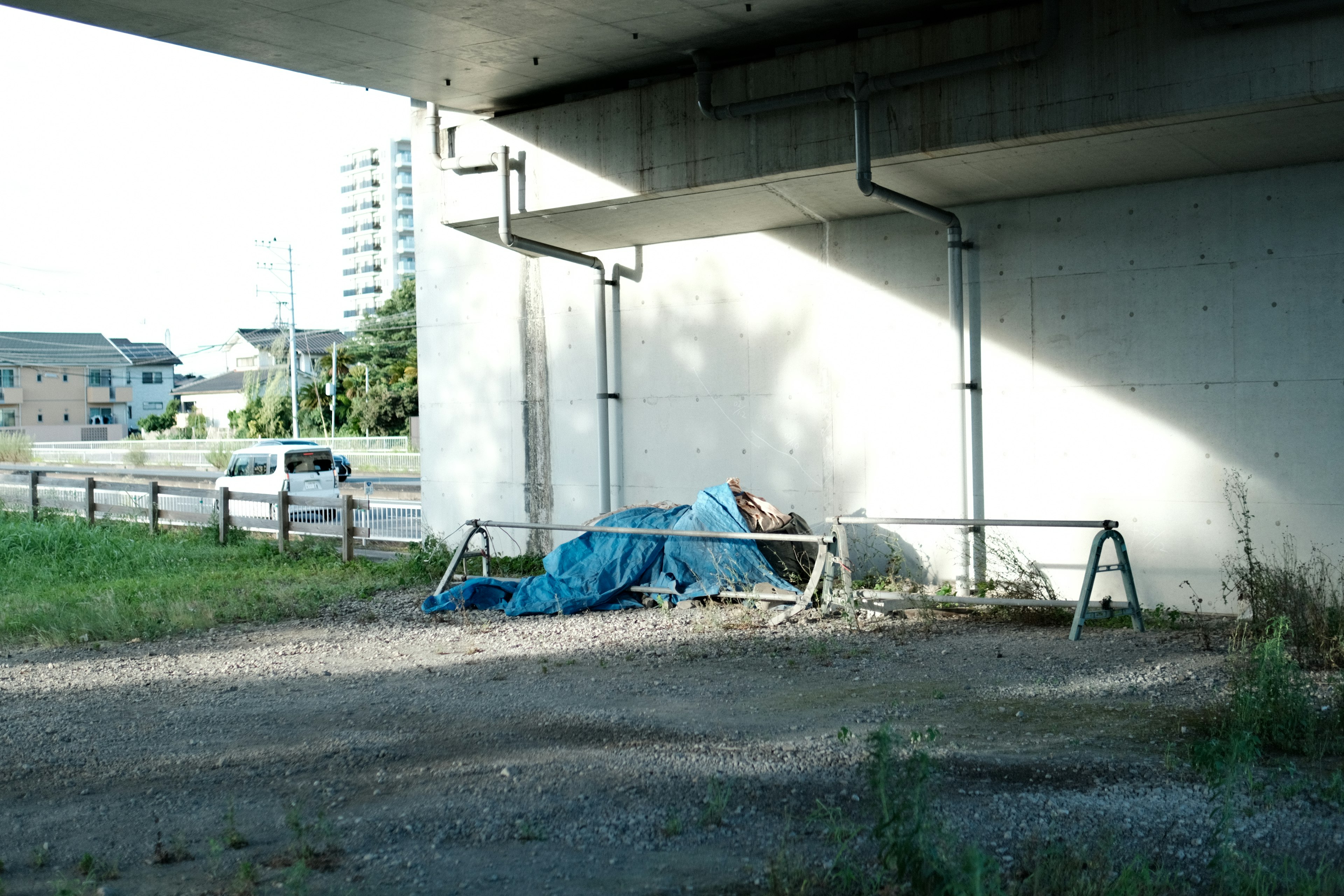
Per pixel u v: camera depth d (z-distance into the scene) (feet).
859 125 29.01
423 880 13.56
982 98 27.55
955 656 26.63
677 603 34.99
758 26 30.12
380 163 376.27
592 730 20.61
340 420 215.31
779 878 12.87
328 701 23.76
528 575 41.55
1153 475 31.53
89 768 19.13
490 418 46.62
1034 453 33.42
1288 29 23.70
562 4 28.07
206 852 14.83
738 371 39.50
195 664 28.81
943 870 12.05
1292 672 19.42
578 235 39.65
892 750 17.08
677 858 14.11
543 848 14.57
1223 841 14.06
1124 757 17.92
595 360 43.21
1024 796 16.11
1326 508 28.94
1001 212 33.88
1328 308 28.91
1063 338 32.89
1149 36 25.25
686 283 40.70
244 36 30.37
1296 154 28.25
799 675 25.05
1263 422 29.81
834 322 37.27
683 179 32.81
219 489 57.72
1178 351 31.04
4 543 53.72
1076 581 32.73
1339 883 12.79
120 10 27.81
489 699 23.45
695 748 19.11
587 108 34.76
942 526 35.22
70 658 30.17
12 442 147.95
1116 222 31.99
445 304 47.93
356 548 49.90
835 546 36.37
